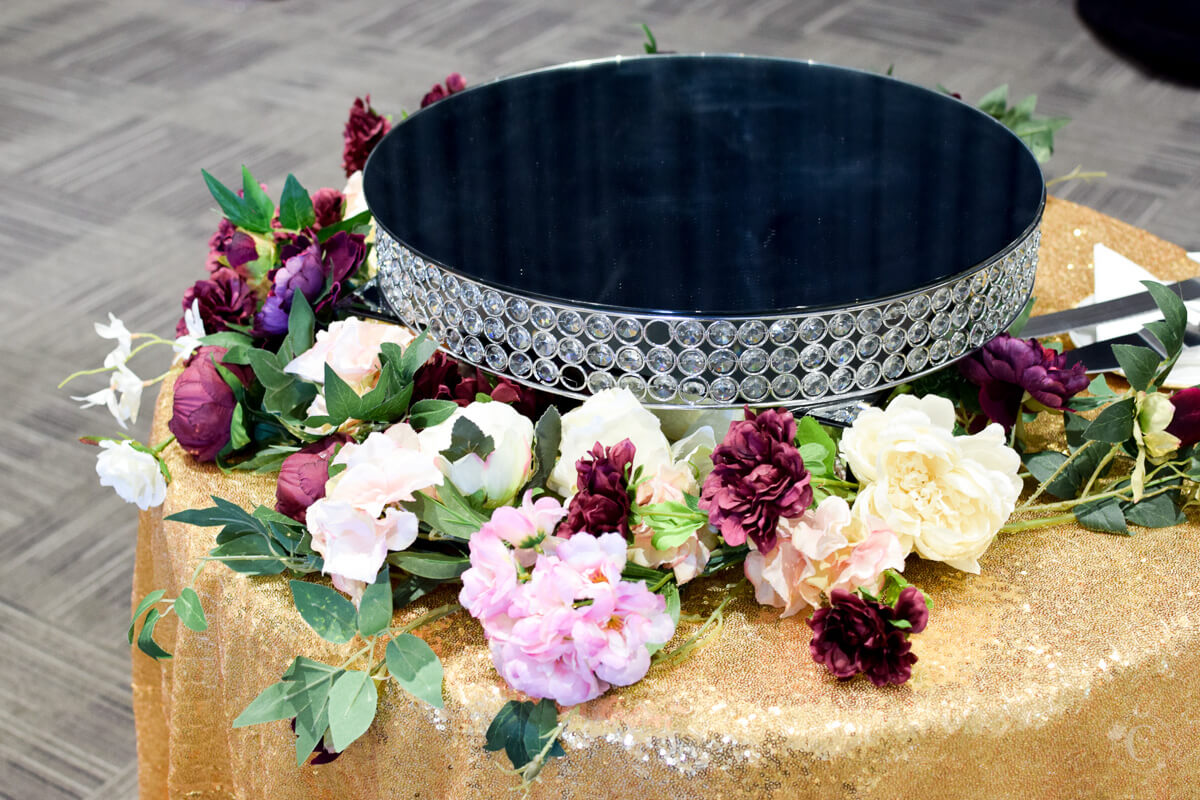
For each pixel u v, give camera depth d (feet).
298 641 1.98
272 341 2.40
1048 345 2.76
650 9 10.43
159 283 7.03
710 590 2.04
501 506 1.96
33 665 4.79
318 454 2.07
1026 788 1.86
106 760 4.40
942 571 2.07
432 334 2.15
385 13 10.69
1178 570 2.05
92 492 5.66
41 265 7.23
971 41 9.70
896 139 2.61
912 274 2.07
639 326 1.90
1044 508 2.20
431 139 2.59
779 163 2.51
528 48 9.73
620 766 1.78
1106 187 7.54
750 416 1.90
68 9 11.10
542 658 1.69
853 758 1.76
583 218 2.29
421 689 1.79
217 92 9.31
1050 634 1.92
